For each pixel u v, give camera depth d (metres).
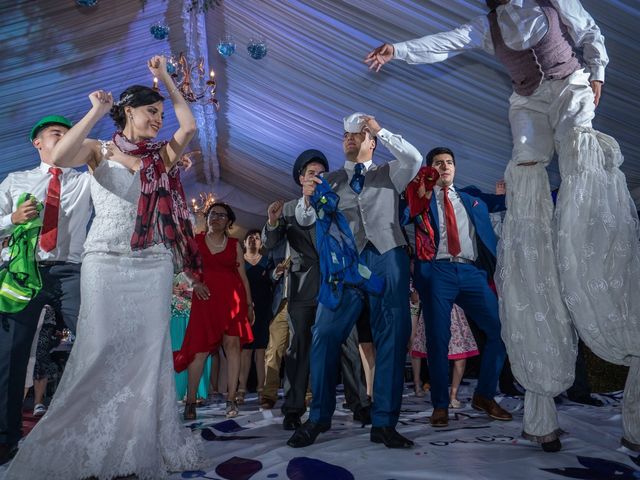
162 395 2.23
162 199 2.30
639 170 5.89
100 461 1.98
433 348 3.29
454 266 3.38
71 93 6.08
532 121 2.49
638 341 2.14
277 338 4.59
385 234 2.71
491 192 7.21
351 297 2.70
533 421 2.43
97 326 2.10
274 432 3.22
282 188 11.66
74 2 4.75
